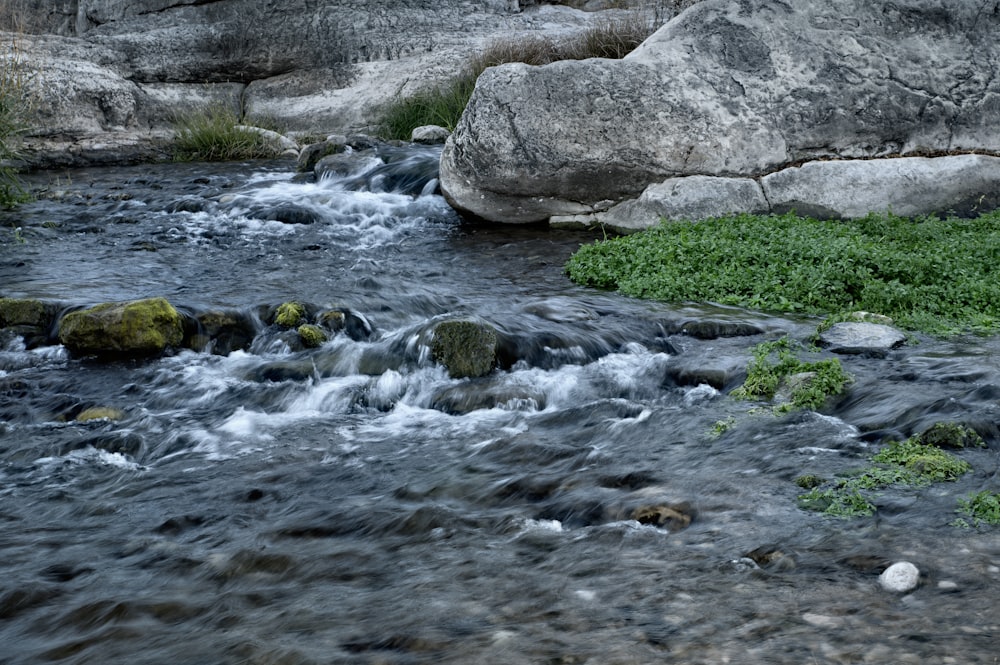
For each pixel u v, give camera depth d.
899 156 10.77
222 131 17.34
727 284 8.26
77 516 4.62
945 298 7.68
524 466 5.10
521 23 20.83
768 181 10.60
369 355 6.82
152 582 3.92
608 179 10.74
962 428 5.07
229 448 5.53
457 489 4.80
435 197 12.39
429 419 5.98
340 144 15.41
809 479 4.63
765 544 4.02
